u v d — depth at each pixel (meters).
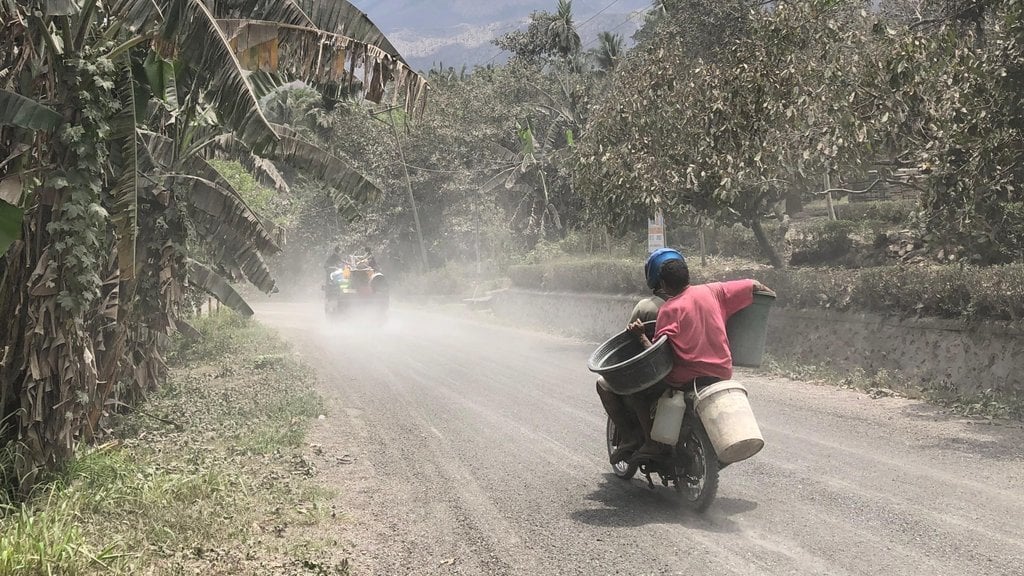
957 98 10.27
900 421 8.99
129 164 6.86
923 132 11.71
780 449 7.79
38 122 6.16
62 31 6.41
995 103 9.41
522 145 48.53
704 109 15.41
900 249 19.61
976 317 10.59
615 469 6.98
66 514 5.54
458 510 6.21
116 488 6.29
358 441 8.91
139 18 6.79
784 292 14.39
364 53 7.84
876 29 11.81
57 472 6.56
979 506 5.74
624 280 21.22
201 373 14.70
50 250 6.34
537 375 13.67
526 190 46.94
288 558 5.15
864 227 22.92
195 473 6.95
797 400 10.59
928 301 11.44
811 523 5.50
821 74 13.20
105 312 8.03
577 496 6.46
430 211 47.59
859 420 9.12
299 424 9.52
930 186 10.27
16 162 6.61
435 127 45.22
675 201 15.98
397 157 46.38
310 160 10.55
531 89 50.34
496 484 6.93
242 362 15.84
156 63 7.71
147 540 5.42
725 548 5.07
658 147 16.56
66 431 6.55
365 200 10.67
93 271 6.59
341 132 47.09
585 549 5.19
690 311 5.89
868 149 11.84
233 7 8.07
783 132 13.84
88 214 6.39
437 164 45.69
